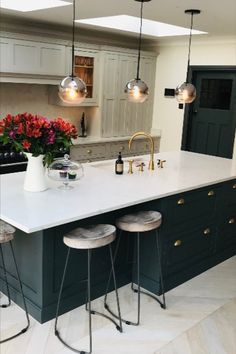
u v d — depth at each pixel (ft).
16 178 11.10
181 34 18.49
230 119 20.39
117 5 12.74
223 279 12.14
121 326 9.29
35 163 9.75
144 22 18.19
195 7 12.47
